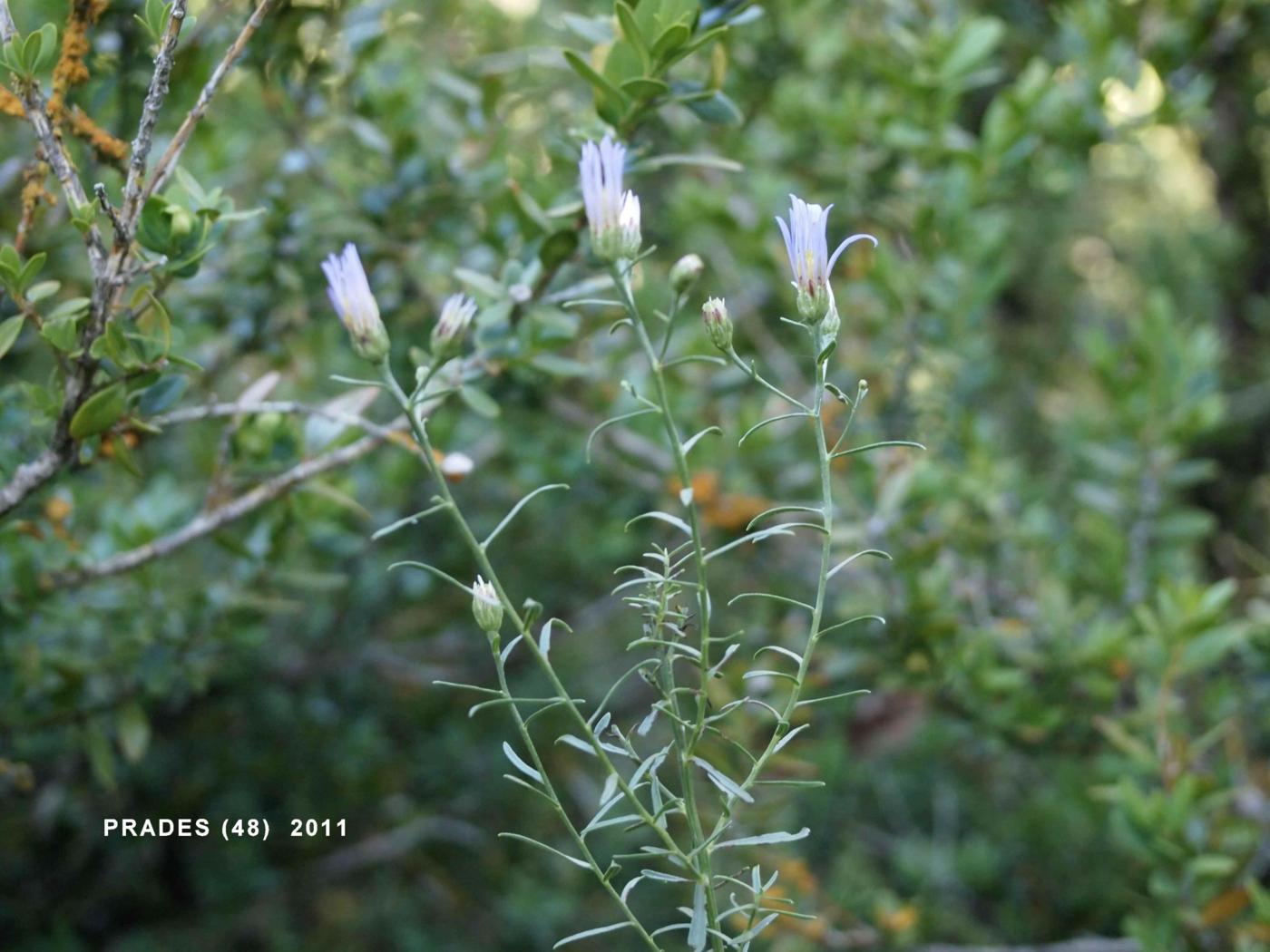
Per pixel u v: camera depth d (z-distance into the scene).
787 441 0.65
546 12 0.70
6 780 0.48
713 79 0.39
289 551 0.49
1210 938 0.45
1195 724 0.57
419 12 0.67
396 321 0.49
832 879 0.69
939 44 0.57
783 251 0.61
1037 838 0.77
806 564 0.63
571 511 0.76
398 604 0.74
